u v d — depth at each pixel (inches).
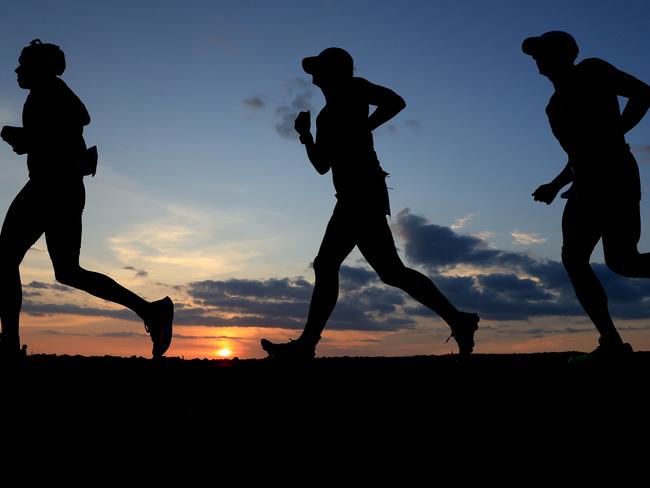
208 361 238.1
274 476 152.3
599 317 234.2
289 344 241.9
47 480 150.1
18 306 232.1
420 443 163.5
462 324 247.4
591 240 235.3
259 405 181.5
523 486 147.5
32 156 234.4
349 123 241.3
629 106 226.4
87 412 176.4
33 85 237.5
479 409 177.9
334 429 169.3
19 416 173.3
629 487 147.0
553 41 233.6
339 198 242.1
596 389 187.2
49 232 237.3
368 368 216.4
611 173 227.5
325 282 242.4
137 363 229.5
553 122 238.8
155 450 161.0
